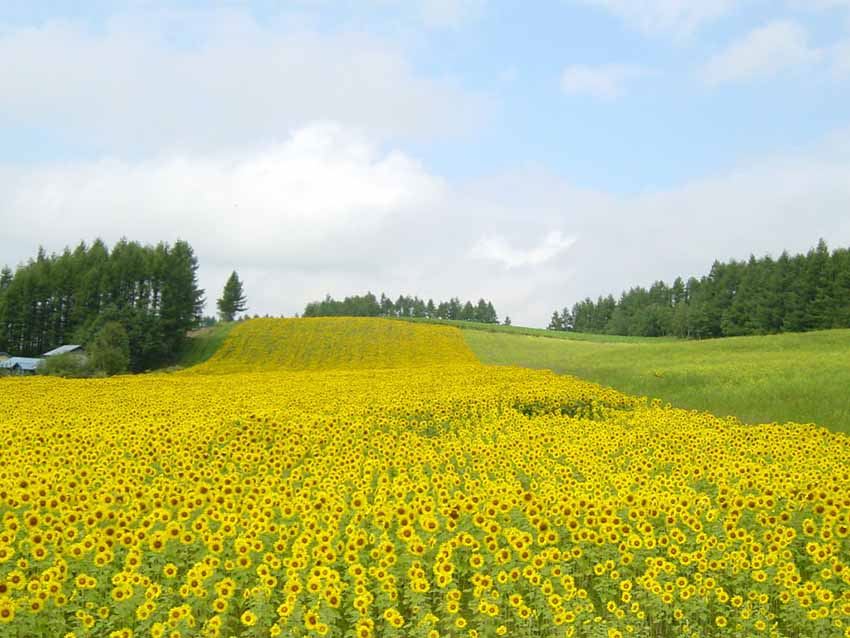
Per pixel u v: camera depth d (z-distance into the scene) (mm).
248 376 51906
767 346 60281
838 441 20734
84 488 13586
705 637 9531
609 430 22219
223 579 9984
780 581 9938
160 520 11773
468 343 91938
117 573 10102
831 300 101188
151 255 102188
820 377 34219
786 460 17891
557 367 56688
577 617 9398
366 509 12445
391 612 8938
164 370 79062
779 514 12711
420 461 17375
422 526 11328
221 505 12789
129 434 20219
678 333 135250
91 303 96375
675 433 21312
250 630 9125
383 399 30469
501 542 11555
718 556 11039
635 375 43781
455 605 9156
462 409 28406
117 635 8461
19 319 98125
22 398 33125
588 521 11914
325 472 15930
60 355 73125
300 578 10117
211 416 25312
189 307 96500
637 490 14312
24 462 16406
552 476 15438
